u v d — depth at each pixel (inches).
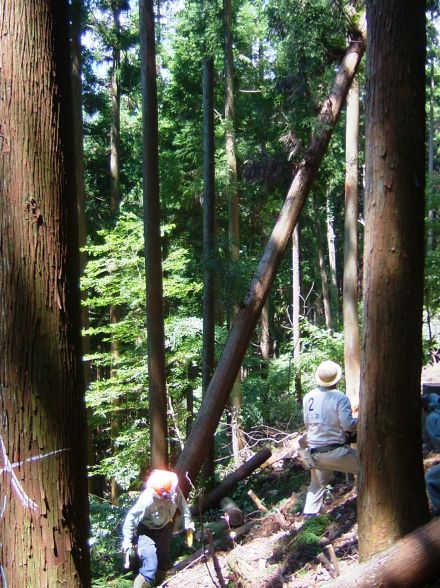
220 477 417.1
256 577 223.3
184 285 482.3
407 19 146.6
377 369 149.6
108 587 265.6
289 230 346.9
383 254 148.5
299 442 248.2
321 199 827.4
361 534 153.3
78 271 86.8
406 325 148.3
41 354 79.4
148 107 338.0
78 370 84.5
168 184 716.0
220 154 613.6
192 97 759.7
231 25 588.7
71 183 84.8
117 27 694.5
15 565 77.7
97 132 878.4
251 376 635.5
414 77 147.6
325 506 266.7
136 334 473.1
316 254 1101.7
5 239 79.0
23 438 78.3
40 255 79.9
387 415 148.6
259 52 673.6
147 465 459.8
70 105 86.0
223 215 704.4
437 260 414.0
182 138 721.0
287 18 335.9
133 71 753.0
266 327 815.1
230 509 321.1
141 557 234.1
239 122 651.5
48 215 80.7
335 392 231.5
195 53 700.7
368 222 151.9
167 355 480.7
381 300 148.9
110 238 468.4
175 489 237.8
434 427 187.6
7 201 79.1
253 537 285.0
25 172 79.5
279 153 426.9
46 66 81.5
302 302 1280.8
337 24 327.9
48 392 79.7
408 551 121.3
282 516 290.5
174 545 313.7
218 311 526.9
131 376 467.2
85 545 84.4
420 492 150.7
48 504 79.0
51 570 78.6
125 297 458.6
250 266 352.5
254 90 649.0
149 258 339.9
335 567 199.6
